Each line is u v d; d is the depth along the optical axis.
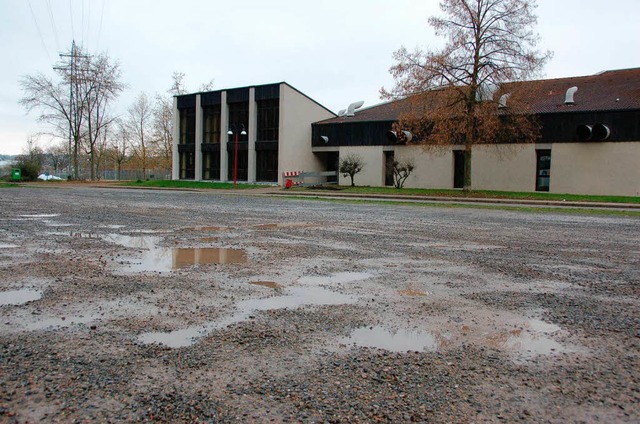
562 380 3.21
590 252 8.70
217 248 8.55
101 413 2.68
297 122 43.47
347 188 37.03
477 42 30.22
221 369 3.29
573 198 27.12
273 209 18.30
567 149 32.19
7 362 3.35
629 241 10.30
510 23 29.86
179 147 49.84
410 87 30.75
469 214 17.69
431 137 31.14
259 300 5.11
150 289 5.49
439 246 9.20
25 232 10.34
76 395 2.89
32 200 21.34
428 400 2.89
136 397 2.88
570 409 2.82
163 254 7.86
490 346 3.83
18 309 4.63
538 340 3.99
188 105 48.75
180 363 3.39
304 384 3.08
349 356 3.57
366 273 6.58
